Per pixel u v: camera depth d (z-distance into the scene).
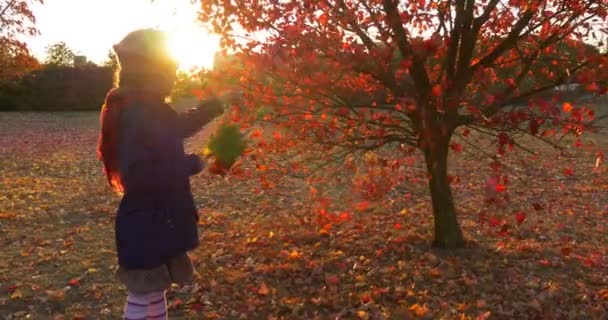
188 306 4.32
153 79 2.81
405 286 4.62
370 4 4.18
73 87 37.34
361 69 4.21
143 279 2.81
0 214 7.36
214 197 8.84
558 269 5.02
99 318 4.16
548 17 4.54
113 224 7.01
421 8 4.59
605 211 7.62
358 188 4.96
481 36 5.20
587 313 4.15
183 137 2.86
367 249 5.57
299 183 9.51
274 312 4.20
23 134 22.61
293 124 4.64
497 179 3.94
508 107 4.31
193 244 2.91
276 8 4.13
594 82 3.77
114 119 2.76
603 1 4.38
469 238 5.77
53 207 8.05
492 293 4.49
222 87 3.97
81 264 5.34
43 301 4.45
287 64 3.70
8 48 13.23
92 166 12.98
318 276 4.89
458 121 4.54
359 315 4.08
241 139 2.97
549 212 7.42
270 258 5.41
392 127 4.64
